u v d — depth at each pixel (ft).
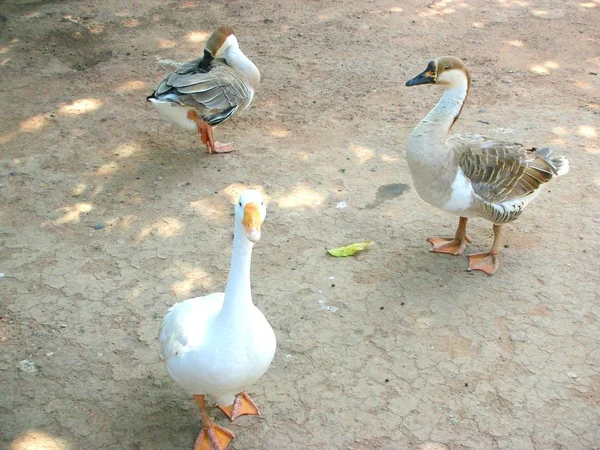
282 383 13.69
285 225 18.75
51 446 12.25
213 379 11.07
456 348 14.62
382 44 30.71
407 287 16.47
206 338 11.00
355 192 20.30
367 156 22.22
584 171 21.04
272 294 16.16
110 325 15.14
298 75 27.86
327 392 13.50
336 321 15.35
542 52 29.84
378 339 14.85
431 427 12.75
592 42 30.83
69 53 29.37
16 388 13.42
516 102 25.46
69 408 13.03
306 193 20.22
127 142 22.95
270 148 22.72
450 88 15.48
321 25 32.83
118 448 12.27
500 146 16.40
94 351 14.40
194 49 30.07
